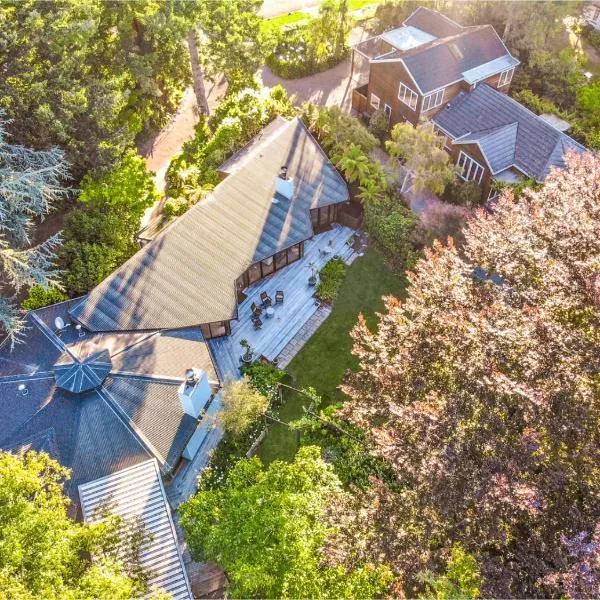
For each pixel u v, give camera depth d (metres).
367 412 23.03
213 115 47.44
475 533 18.55
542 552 18.23
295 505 22.67
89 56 41.31
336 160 42.50
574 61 55.34
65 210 39.12
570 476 19.05
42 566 18.88
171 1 39.88
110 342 30.20
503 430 19.70
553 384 19.56
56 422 27.09
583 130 50.50
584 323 22.16
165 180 43.28
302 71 57.16
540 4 53.31
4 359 29.72
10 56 32.78
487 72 47.50
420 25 56.00
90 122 36.62
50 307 32.22
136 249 36.88
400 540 19.53
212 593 25.30
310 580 20.78
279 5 68.12
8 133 30.80
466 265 25.27
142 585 21.50
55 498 21.16
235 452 29.09
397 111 49.28
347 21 57.00
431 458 19.38
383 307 36.34
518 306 23.22
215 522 23.95
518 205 27.16
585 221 23.84
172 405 28.33
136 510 24.83
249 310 35.81
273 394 31.27
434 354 22.98
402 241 37.41
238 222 36.06
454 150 44.97
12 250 28.83
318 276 37.72
